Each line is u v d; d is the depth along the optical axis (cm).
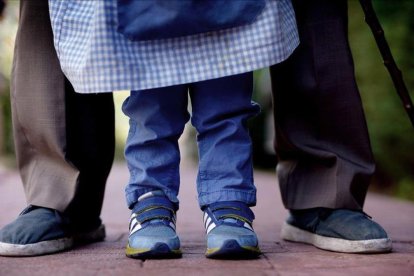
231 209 164
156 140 164
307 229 193
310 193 189
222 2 149
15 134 185
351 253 174
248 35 152
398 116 452
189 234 232
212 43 153
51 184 181
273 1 153
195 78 153
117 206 359
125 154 169
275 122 194
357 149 183
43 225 174
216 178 166
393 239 212
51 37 177
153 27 147
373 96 463
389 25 432
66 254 175
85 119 184
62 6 160
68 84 178
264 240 207
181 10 146
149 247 159
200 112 165
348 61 180
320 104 181
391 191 475
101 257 168
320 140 186
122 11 148
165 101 162
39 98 176
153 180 165
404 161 471
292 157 196
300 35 181
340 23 181
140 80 151
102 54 149
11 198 398
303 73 181
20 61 179
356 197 186
